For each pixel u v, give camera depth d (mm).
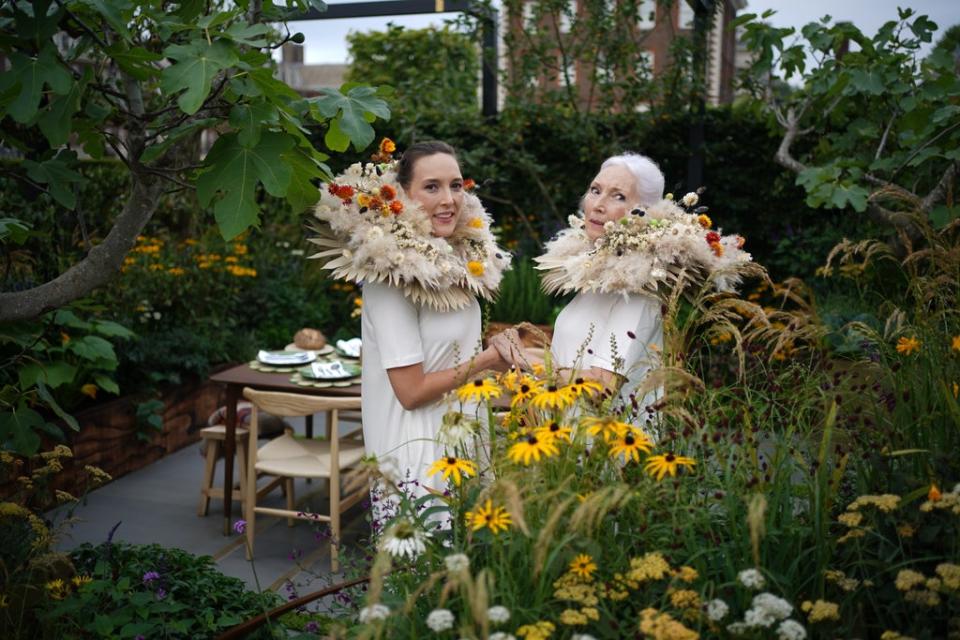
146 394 4660
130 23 1951
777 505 1581
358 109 2043
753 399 1962
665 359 1888
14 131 2383
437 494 1765
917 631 1424
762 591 1502
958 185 4035
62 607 2125
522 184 7152
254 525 3660
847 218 6020
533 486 1505
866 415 1867
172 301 5598
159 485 4367
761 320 1877
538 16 6762
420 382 2342
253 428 3512
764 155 6539
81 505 4012
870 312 4453
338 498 3387
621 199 2508
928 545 1606
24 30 1709
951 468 1688
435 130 6988
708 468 1670
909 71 4566
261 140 1840
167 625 2197
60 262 4285
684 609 1413
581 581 1477
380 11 6547
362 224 2373
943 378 1873
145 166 1948
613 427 1537
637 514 1600
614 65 6789
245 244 6586
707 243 2357
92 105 2037
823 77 4762
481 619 1190
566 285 2447
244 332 6090
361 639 1325
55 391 4023
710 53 6746
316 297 6977
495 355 2273
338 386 3760
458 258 2484
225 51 1707
